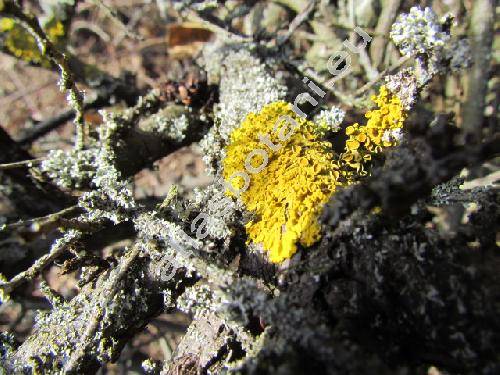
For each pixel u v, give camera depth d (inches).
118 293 5.0
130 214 5.1
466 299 3.7
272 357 3.8
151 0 11.3
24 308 8.2
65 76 6.1
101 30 10.8
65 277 8.1
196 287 4.7
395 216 3.9
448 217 6.5
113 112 7.1
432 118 5.0
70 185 6.6
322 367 3.6
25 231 4.1
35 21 5.7
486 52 6.7
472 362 3.6
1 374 5.0
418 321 3.8
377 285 3.9
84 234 5.6
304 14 8.0
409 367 3.9
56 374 5.0
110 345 5.0
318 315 4.0
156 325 8.3
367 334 3.8
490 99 8.0
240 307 4.2
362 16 9.1
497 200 4.6
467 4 8.0
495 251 4.3
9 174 8.0
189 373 4.8
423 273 3.9
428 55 5.1
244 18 10.2
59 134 10.2
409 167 3.6
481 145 3.5
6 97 10.8
